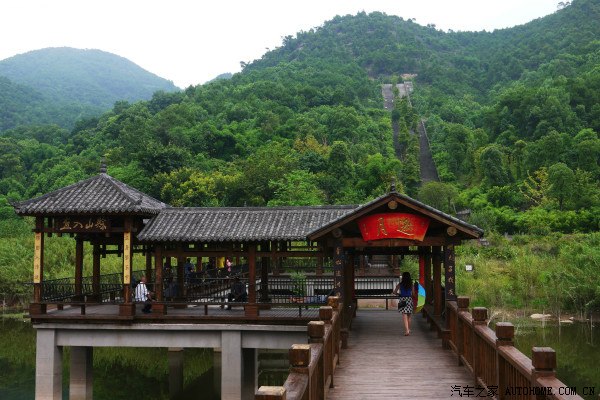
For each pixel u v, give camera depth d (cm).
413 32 18025
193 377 2342
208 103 9225
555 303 3334
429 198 6084
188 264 2273
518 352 659
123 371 2447
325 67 12838
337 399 880
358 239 1477
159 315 1798
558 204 5509
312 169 6406
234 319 1777
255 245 1831
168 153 6284
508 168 6975
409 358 1211
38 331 1809
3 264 4091
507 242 4559
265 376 2364
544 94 8031
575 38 12094
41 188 7050
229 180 5653
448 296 1382
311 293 2075
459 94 12581
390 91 13238
